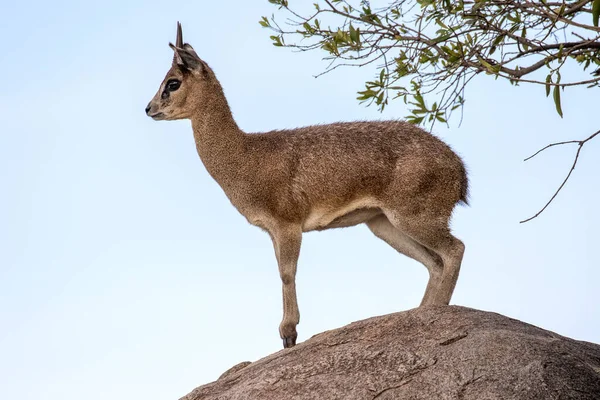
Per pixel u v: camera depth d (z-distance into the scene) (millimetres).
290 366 22234
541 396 19125
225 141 30922
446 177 28906
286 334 28297
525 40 21906
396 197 28906
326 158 29656
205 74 31422
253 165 30406
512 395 19203
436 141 29344
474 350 20547
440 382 20016
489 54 22797
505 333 20953
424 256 30156
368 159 29250
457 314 22781
